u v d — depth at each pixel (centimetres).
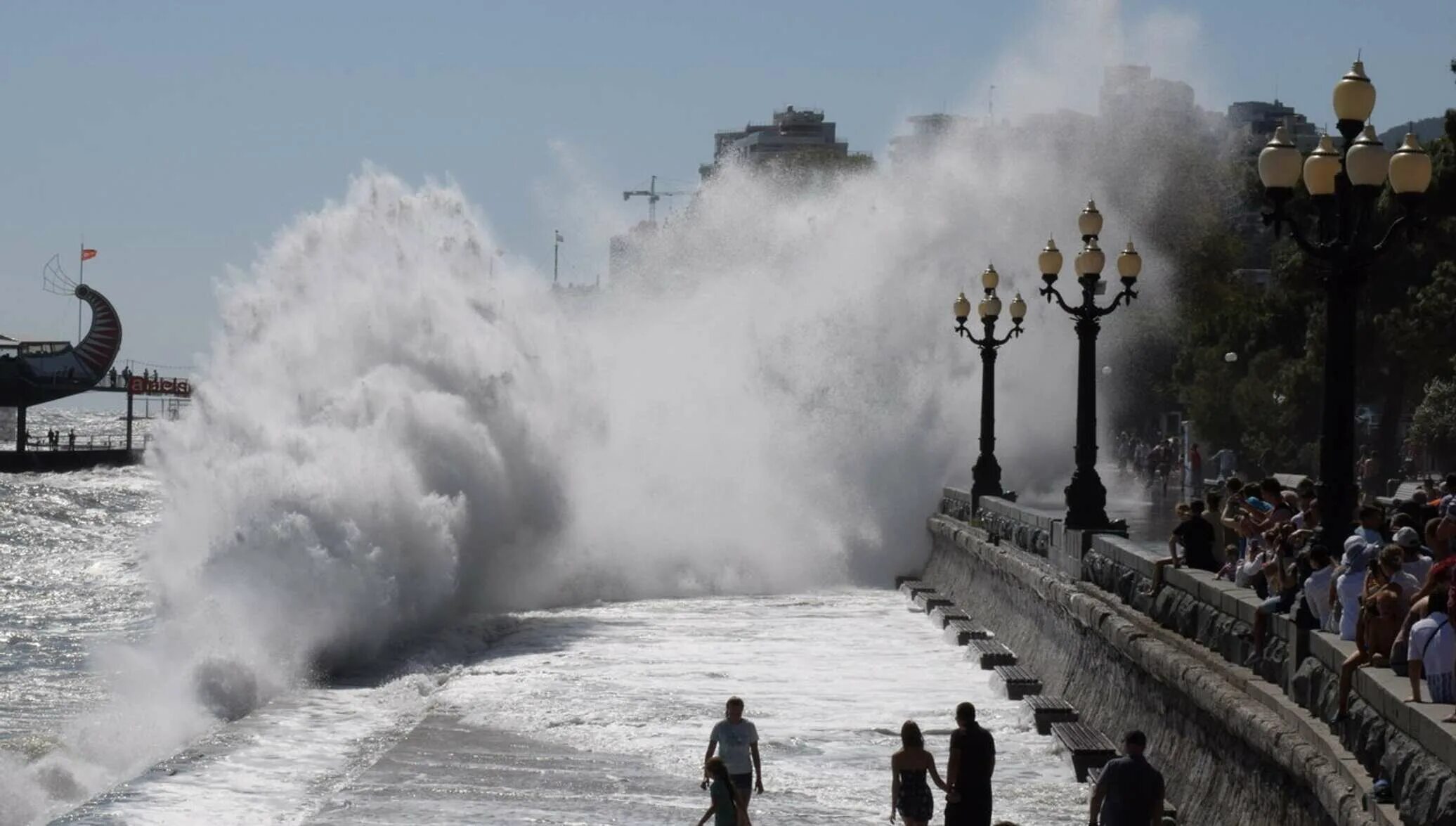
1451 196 9038
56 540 13425
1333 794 2081
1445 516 2966
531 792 3441
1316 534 2664
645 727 4231
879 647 5912
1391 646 2173
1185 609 3303
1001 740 4103
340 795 3353
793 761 3834
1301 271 10231
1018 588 5550
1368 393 10056
